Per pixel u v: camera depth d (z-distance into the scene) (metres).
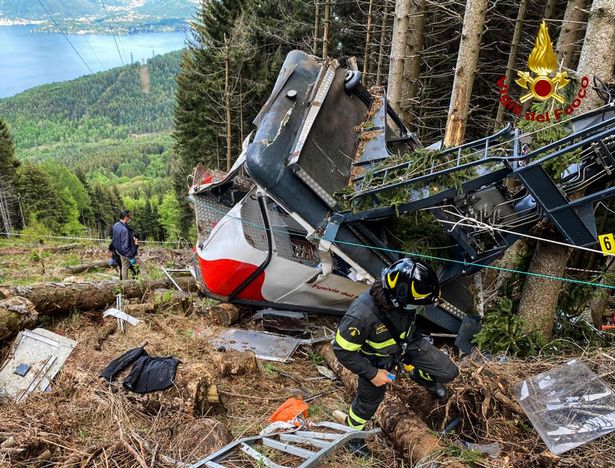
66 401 3.47
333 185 4.18
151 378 3.48
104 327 4.76
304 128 4.11
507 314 4.45
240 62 20.44
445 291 4.57
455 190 3.75
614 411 2.95
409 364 3.18
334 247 4.20
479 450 2.92
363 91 4.88
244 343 4.90
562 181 3.88
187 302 5.72
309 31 19.67
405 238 4.36
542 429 2.96
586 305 5.10
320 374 4.45
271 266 5.05
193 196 6.41
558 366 3.47
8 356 4.03
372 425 3.33
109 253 12.27
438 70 15.91
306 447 2.79
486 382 3.31
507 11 14.04
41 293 4.82
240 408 3.65
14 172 45.09
